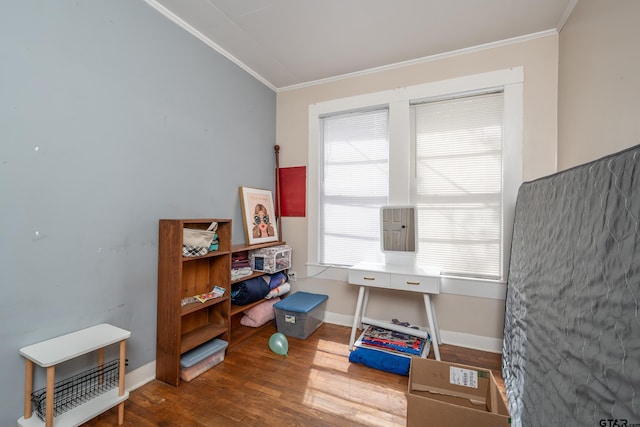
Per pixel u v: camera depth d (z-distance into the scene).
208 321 2.35
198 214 2.29
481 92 2.42
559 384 1.01
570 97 1.92
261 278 2.75
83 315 1.55
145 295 1.87
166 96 2.01
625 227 0.80
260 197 2.99
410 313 2.63
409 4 1.92
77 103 1.52
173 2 1.92
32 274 1.36
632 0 1.27
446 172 2.55
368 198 2.89
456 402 1.52
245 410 1.61
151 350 1.91
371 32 2.24
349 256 2.98
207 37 2.32
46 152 1.40
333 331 2.75
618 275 0.80
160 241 1.93
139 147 1.84
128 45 1.77
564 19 2.01
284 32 2.25
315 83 3.09
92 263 1.59
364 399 1.72
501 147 2.38
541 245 1.47
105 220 1.66
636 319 0.71
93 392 1.53
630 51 1.29
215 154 2.45
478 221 2.45
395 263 2.64
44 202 1.40
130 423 1.49
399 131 2.67
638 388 0.66
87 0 1.56
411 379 1.56
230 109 2.61
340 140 3.03
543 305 1.31
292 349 2.36
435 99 2.58
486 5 1.92
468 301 2.41
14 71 1.29
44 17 1.39
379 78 2.77
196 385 1.84
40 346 1.34
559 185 1.34
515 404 1.45
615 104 1.41
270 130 3.20
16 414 1.30
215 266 2.33
